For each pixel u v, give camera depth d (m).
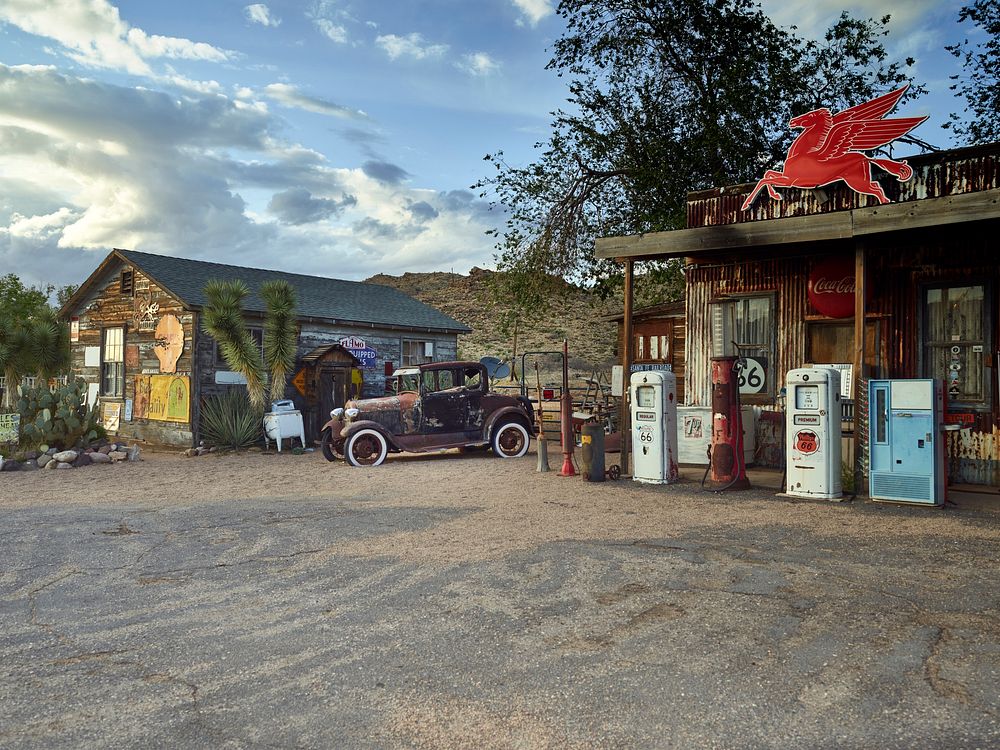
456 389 14.51
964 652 3.91
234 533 7.54
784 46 19.39
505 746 3.08
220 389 17.45
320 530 7.57
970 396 10.24
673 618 4.58
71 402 15.15
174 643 4.38
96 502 9.77
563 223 20.27
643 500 8.98
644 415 10.40
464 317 71.38
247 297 18.58
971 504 8.48
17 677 3.90
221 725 3.31
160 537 7.42
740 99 18.02
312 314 18.80
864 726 3.15
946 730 3.10
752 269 12.44
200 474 12.74
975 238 9.84
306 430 17.88
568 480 10.88
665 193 18.89
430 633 4.43
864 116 10.56
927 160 10.63
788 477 9.12
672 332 16.83
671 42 20.44
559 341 58.44
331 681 3.77
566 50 20.53
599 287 21.16
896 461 8.57
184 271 19.31
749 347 12.48
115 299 19.59
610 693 3.54
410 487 10.68
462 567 5.91
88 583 5.76
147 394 18.33
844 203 11.36
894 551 6.17
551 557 6.14
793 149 11.13
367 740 3.15
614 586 5.29
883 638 4.15
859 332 8.98
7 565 6.38
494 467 12.91
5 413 15.45
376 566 6.04
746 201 11.66
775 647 4.06
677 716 3.29
